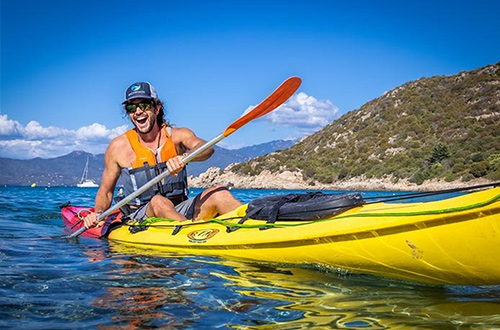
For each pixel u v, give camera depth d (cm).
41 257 412
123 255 422
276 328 234
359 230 312
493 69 8400
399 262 306
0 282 314
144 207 514
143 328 232
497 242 264
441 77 9112
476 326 237
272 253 368
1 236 553
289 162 8538
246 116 448
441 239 282
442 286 310
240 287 308
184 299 281
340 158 8044
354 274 338
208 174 9269
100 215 518
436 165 5875
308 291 300
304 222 359
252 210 403
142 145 512
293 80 453
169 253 430
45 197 1945
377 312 259
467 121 7062
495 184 288
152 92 505
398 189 6016
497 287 308
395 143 7506
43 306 263
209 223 439
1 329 227
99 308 262
